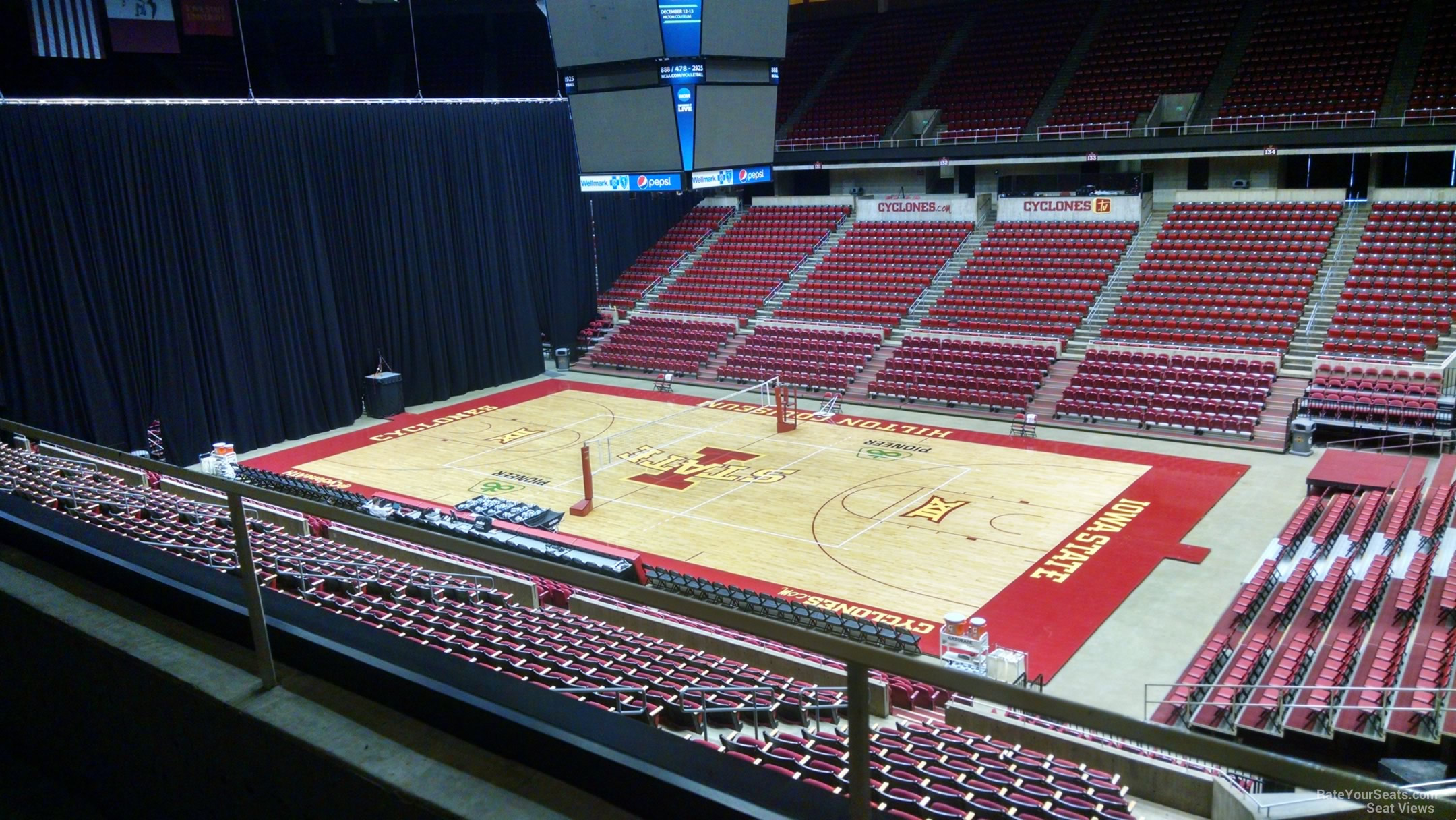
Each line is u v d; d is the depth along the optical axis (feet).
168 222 81.46
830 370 101.04
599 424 94.07
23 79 106.93
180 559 15.87
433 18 140.77
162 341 82.38
